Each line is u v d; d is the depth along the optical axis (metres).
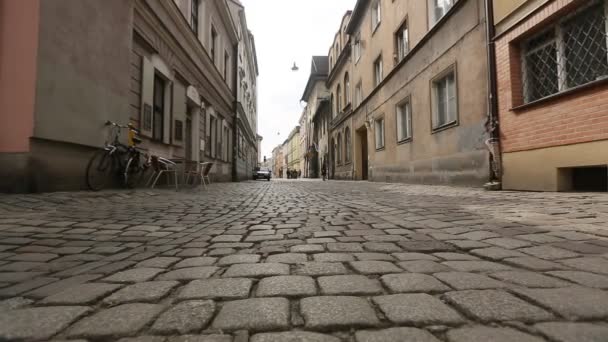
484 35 7.66
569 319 1.37
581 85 5.29
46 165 5.57
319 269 2.15
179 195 7.66
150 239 3.18
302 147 62.59
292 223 4.04
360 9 18.78
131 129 7.68
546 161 6.02
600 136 5.07
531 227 3.29
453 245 2.78
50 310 1.54
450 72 9.28
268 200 6.91
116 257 2.55
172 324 1.38
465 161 8.45
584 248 2.50
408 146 12.13
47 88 5.48
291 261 2.37
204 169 11.05
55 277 2.09
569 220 3.51
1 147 5.25
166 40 10.33
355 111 20.48
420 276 1.95
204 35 14.72
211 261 2.40
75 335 1.31
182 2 11.90
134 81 8.45
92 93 6.60
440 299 1.61
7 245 2.92
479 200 5.61
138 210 5.02
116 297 1.70
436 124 10.21
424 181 10.82
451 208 4.89
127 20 7.85
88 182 6.41
